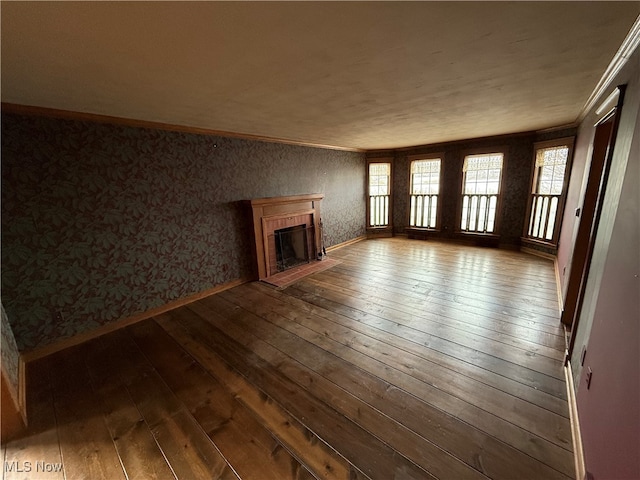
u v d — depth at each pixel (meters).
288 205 4.27
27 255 2.20
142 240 2.84
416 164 5.98
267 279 3.98
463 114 3.02
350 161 5.80
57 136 2.26
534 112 3.06
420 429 1.53
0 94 1.85
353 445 1.46
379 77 1.84
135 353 2.32
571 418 1.54
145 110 2.36
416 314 2.80
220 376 2.02
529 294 3.15
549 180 4.34
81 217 2.43
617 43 1.43
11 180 2.08
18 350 2.19
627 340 0.97
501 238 5.14
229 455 1.43
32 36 1.17
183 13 1.05
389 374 1.97
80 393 1.88
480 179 5.21
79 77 1.63
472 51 1.50
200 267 3.37
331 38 1.30
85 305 2.52
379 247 5.59
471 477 1.28
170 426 1.61
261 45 1.35
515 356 2.10
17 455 1.46
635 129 1.23
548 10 1.12
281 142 4.29
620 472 0.86
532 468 1.31
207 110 2.45
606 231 1.48
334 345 2.34
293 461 1.39
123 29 1.15
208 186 3.37
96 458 1.44
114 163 2.58
